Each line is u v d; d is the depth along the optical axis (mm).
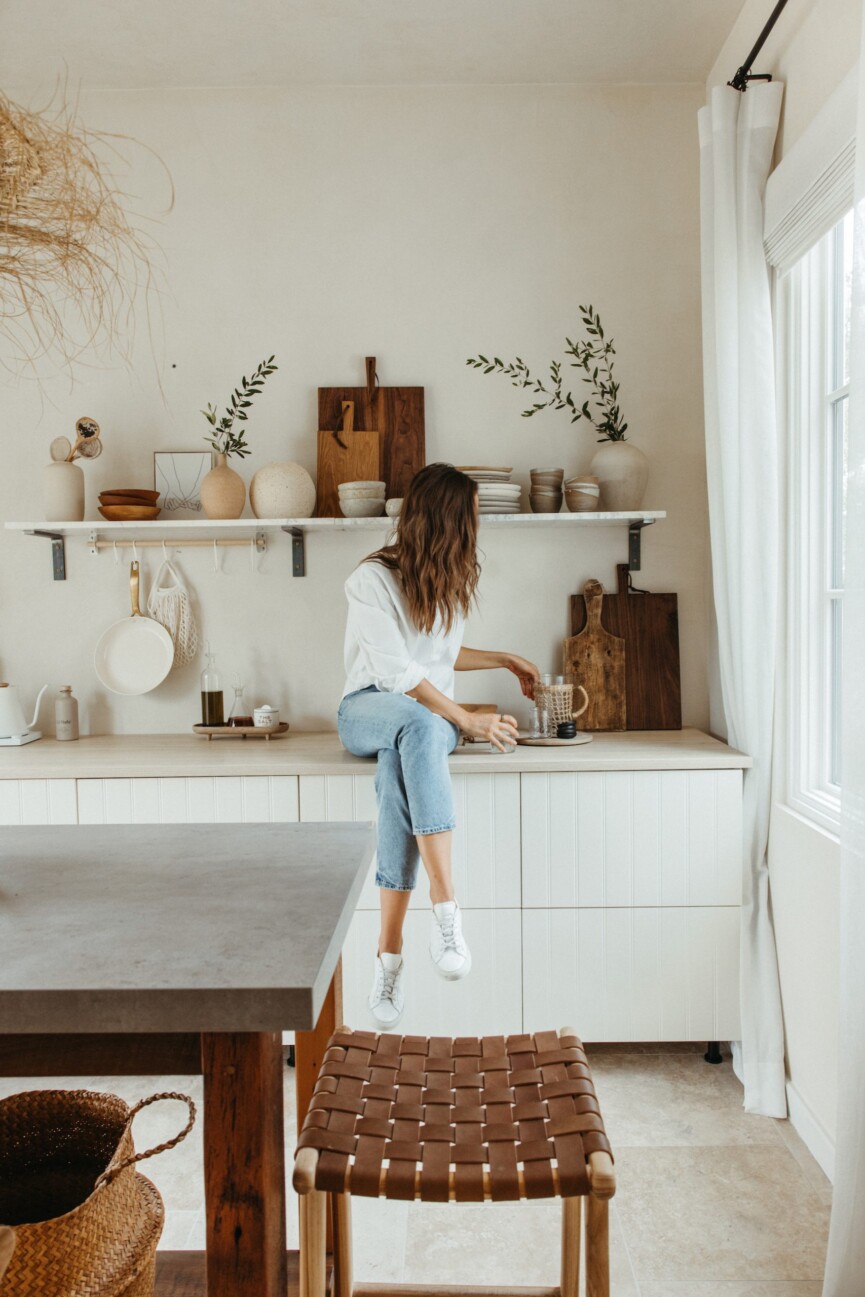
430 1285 1645
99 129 3133
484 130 3117
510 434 3143
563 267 3123
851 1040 1583
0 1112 1505
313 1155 1231
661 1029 2641
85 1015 953
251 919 1139
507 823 2619
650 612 3115
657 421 3127
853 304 1582
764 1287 1817
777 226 2330
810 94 2219
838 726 2400
